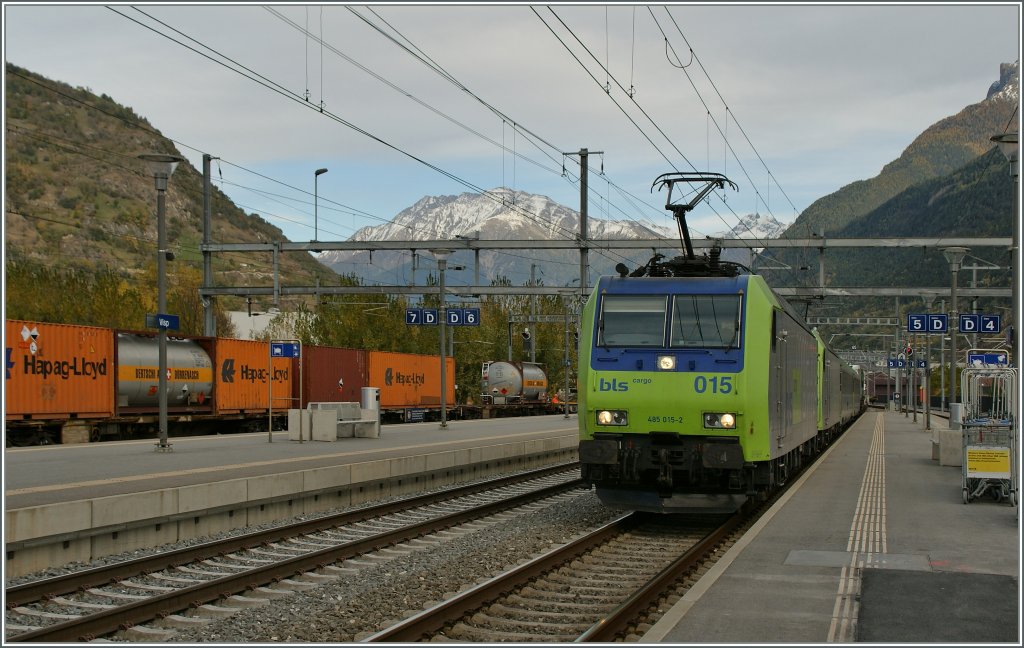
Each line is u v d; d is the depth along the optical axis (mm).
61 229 135375
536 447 29484
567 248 37156
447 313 39156
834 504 16766
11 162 147000
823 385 28297
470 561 12727
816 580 10367
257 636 9062
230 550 13367
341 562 12648
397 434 35125
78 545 12781
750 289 15203
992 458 16469
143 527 13961
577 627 9219
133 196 154625
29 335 27766
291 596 10672
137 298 52875
